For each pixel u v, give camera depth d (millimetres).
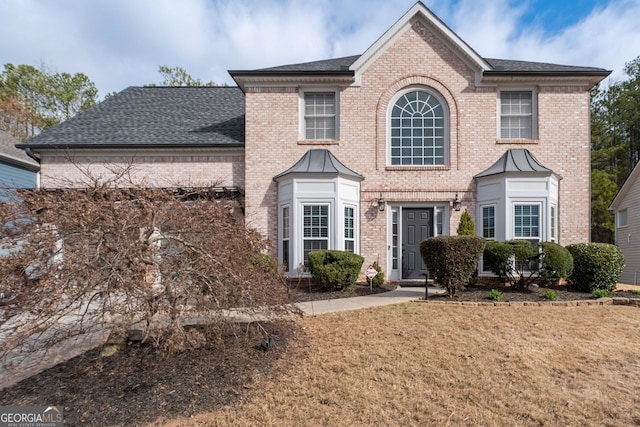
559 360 4863
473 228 11016
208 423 3422
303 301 8484
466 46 11484
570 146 11438
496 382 4285
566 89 11539
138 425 3359
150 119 13391
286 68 12266
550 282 9711
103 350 4578
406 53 11797
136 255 3982
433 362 4801
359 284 10727
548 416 3592
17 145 11461
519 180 10672
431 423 3473
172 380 4066
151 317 4008
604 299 8141
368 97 11773
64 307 3469
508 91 11805
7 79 30281
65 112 32938
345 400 3871
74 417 3426
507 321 6566
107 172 11680
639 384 4242
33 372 4258
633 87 31188
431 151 11797
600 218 25828
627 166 30734
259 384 4156
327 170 10844
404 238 11773
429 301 8117
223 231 4754
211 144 11797
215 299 4355
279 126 11750
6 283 3473
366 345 5395
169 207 4520
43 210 4008
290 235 10891
